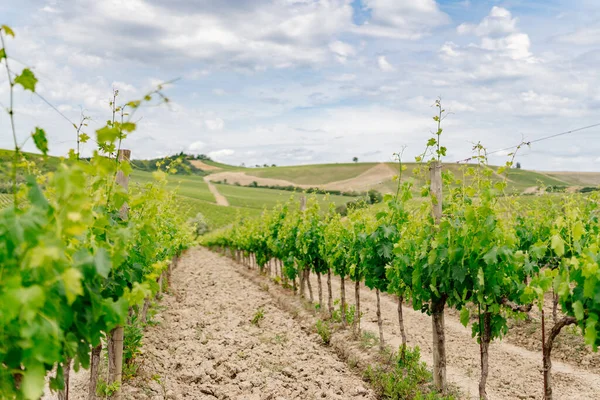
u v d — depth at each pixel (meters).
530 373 8.91
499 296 6.22
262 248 21.81
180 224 18.08
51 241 2.70
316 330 11.42
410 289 7.68
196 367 9.01
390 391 7.31
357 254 9.83
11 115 2.87
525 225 11.67
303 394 7.72
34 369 2.66
